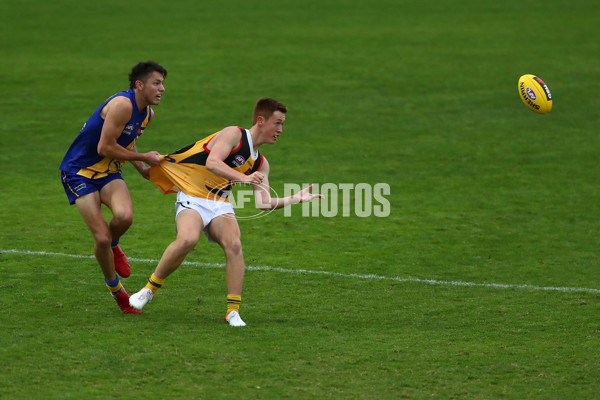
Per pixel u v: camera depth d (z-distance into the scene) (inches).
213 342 872.9
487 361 839.7
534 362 839.1
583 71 2952.8
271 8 4414.4
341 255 1320.1
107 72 2878.9
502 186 1800.0
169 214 1563.7
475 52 3287.4
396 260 1299.2
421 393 754.8
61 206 1585.9
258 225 1496.1
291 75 2901.1
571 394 757.3
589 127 2304.4
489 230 1489.9
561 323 987.9
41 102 2488.9
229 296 945.5
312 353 851.4
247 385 761.0
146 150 2062.0
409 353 860.6
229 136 938.1
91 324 927.7
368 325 968.3
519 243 1409.9
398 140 2185.0
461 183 1822.1
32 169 1867.6
